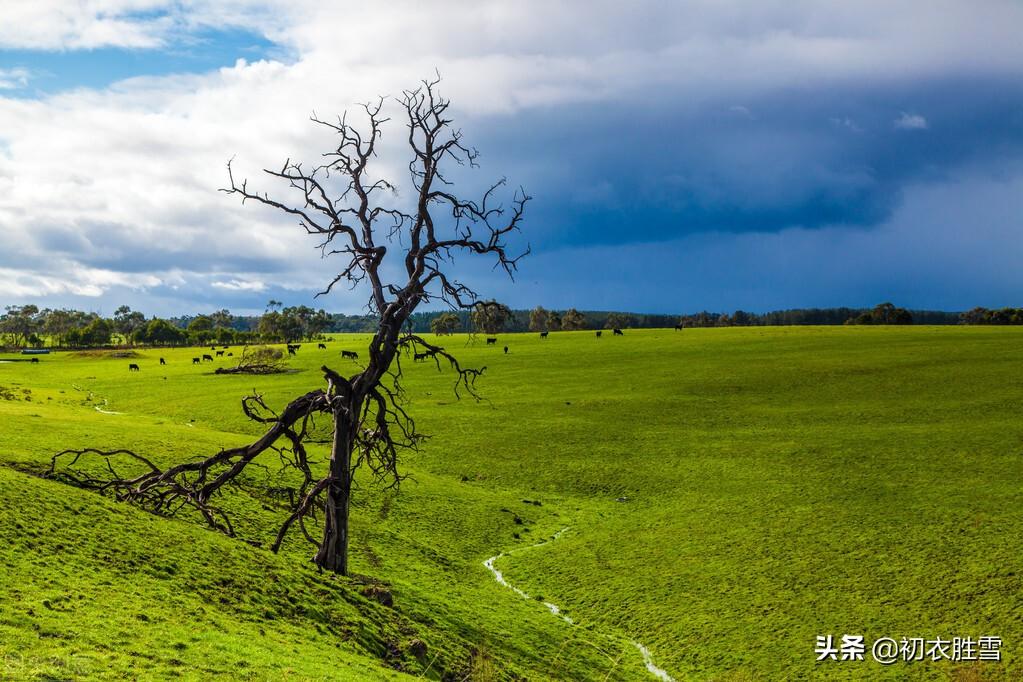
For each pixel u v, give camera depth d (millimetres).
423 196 34719
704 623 35188
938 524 44500
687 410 81062
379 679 22469
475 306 35312
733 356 116562
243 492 45906
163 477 32281
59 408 74250
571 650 32156
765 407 80688
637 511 52750
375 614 28984
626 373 105750
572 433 73188
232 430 76500
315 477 51531
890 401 79125
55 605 20875
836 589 37562
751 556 42312
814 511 48688
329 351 156625
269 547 36688
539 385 99500
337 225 34375
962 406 74500
